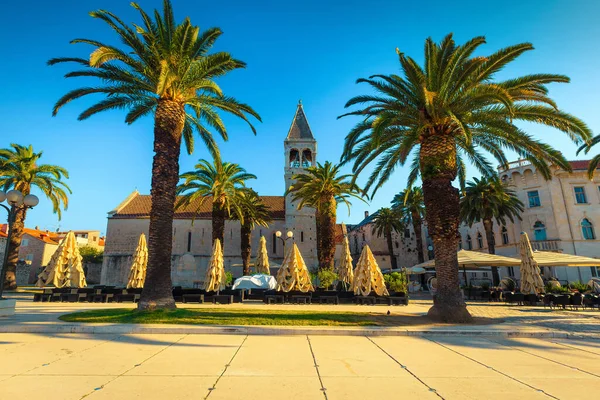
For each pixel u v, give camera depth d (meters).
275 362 7.67
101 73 16.38
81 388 5.77
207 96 18.45
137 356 8.04
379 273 22.98
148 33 15.65
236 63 17.91
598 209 43.47
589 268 41.97
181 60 16.06
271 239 50.31
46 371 6.73
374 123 14.14
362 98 16.47
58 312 15.79
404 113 15.87
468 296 29.98
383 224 56.44
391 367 7.36
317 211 33.28
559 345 10.03
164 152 16.09
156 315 13.46
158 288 15.02
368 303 22.19
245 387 5.94
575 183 44.53
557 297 20.75
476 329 11.97
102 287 28.77
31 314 14.88
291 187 34.97
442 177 15.29
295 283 23.66
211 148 22.12
